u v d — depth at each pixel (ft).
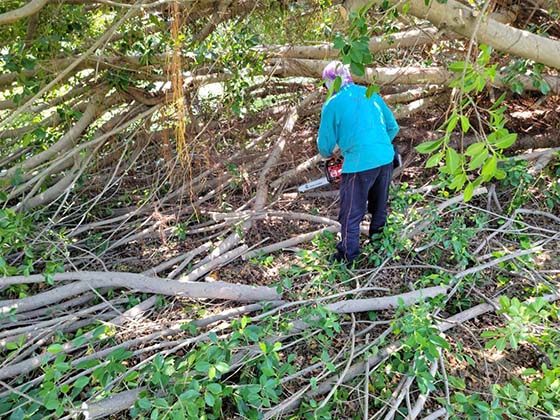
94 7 11.62
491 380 7.67
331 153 10.26
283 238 11.77
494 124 4.53
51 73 10.98
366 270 9.91
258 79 14.61
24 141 11.40
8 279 7.95
